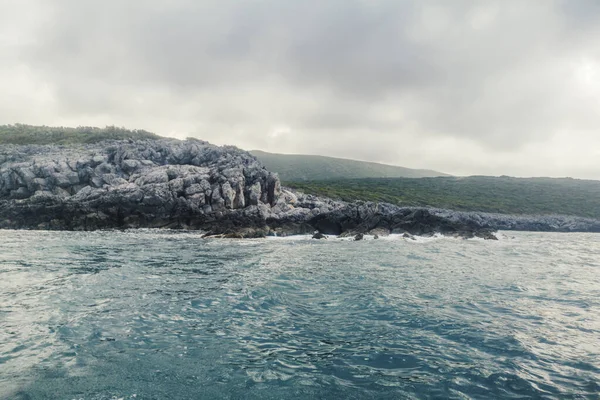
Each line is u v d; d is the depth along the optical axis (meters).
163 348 10.80
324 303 15.87
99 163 66.69
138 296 16.30
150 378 8.98
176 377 9.07
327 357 10.48
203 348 10.89
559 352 11.02
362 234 49.78
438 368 9.88
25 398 7.94
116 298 15.91
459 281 21.11
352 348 11.14
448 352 10.94
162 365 9.70
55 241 37.81
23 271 21.34
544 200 120.44
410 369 9.80
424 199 109.38
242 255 30.55
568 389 8.82
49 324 12.48
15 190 61.78
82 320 12.97
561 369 9.90
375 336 12.12
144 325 12.67
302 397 8.30
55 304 14.78
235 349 10.88
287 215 60.62
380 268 25.09
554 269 26.58
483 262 29.48
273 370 9.59
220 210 58.22
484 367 9.97
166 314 13.92
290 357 10.42
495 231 64.81
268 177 65.06
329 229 57.00
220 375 9.24
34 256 27.14
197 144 79.12
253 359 10.23
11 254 28.05
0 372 9.05
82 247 33.16
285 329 12.66
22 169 61.94
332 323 13.34
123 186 59.38
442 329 12.84
